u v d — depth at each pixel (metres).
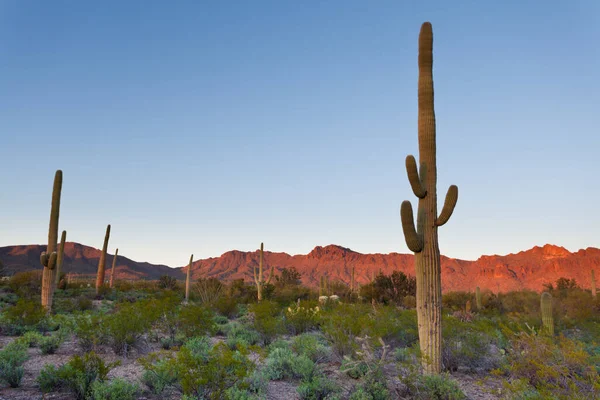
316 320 14.20
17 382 7.06
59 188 18.52
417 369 7.15
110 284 42.41
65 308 18.61
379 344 8.59
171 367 6.58
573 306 25.16
